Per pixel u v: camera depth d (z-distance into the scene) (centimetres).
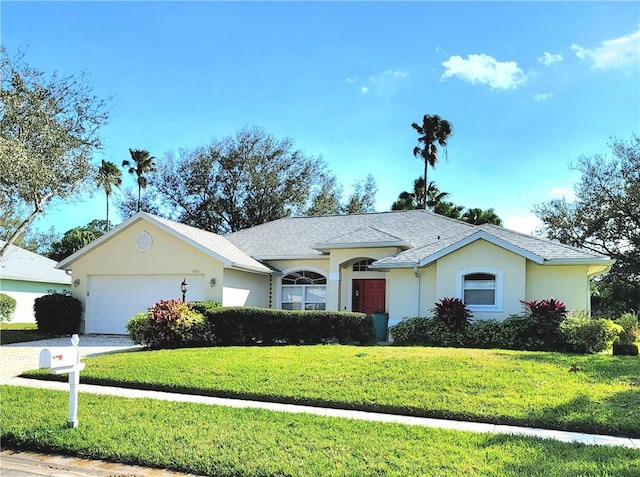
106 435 670
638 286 3167
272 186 4434
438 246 1859
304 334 1641
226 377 1036
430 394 879
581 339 1388
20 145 1625
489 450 613
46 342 1858
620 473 535
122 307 2117
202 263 1995
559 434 704
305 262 2216
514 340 1483
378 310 2036
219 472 560
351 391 912
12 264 3059
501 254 1647
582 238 3238
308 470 547
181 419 751
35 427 702
